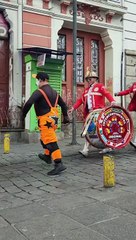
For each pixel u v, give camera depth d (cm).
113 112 768
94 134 794
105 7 1302
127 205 414
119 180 563
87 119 778
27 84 1082
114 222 360
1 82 1134
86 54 1345
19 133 1099
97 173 633
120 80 1383
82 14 1273
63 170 629
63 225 359
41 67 1077
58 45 1270
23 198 480
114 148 773
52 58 1095
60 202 445
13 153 853
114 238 321
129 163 722
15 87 1120
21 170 678
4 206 443
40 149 916
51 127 618
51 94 621
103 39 1383
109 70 1378
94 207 412
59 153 627
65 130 1172
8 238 333
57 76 1116
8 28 1132
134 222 358
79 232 338
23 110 610
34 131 1063
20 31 1126
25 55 1123
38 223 369
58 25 1212
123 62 1389
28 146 982
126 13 1378
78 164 726
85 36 1344
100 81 1390
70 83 1291
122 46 1388
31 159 786
